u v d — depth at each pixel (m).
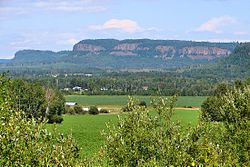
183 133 20.14
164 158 19.38
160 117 20.67
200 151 18.70
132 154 20.00
